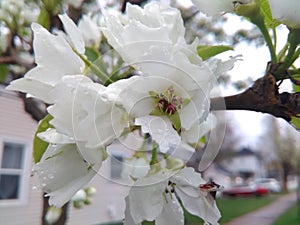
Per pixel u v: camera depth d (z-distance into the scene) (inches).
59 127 2.7
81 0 8.3
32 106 9.1
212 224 3.2
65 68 3.0
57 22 7.2
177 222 3.2
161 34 2.8
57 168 3.0
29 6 9.5
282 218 57.9
